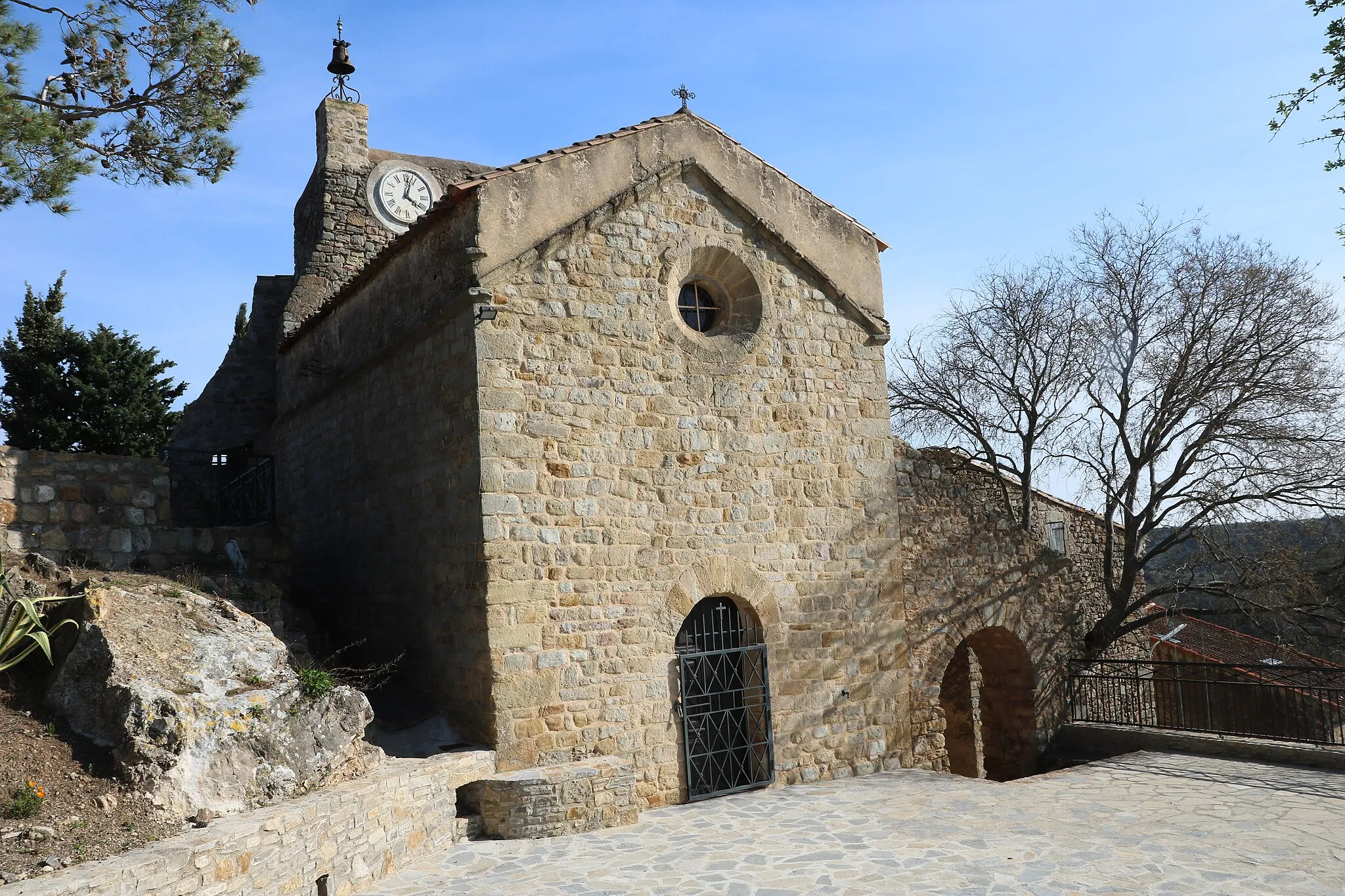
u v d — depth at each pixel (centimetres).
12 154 769
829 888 737
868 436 1245
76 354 2177
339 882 721
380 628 1160
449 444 1009
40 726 692
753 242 1184
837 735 1159
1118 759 1209
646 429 1059
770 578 1130
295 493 1500
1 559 898
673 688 1039
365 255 1717
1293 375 1459
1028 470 1495
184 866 582
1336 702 1424
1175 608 1514
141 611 818
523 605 948
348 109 1755
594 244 1056
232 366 1733
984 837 865
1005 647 1436
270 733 751
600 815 927
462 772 886
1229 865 761
